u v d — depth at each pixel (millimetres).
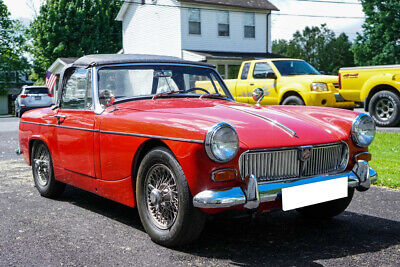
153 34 26266
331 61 65688
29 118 5125
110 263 2951
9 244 3365
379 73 10547
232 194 2844
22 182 5828
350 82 10930
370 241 3389
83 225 3846
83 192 5223
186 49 24469
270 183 3049
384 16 35375
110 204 4637
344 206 3850
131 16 28062
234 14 26094
